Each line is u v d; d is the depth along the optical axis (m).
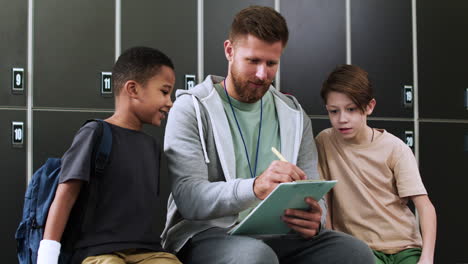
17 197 2.64
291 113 1.89
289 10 2.94
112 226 1.46
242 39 1.68
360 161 2.07
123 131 1.58
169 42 2.81
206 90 1.81
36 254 1.42
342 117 2.00
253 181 1.44
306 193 1.41
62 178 1.42
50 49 2.70
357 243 1.58
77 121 2.72
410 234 2.04
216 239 1.54
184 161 1.62
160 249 1.54
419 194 2.01
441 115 3.07
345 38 2.99
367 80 2.04
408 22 3.06
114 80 1.66
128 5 2.78
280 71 2.91
